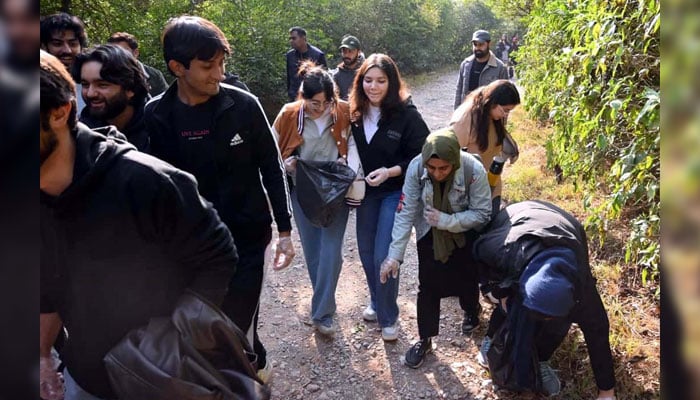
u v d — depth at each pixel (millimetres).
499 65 6309
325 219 3055
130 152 1401
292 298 4035
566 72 3900
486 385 2943
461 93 6574
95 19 6945
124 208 1343
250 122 2215
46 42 3053
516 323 2453
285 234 2520
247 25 9039
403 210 2939
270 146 2344
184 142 2160
